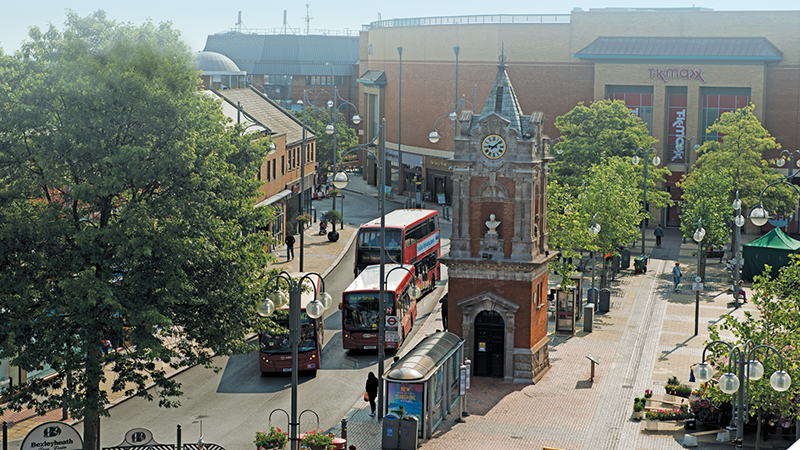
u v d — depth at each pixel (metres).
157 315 28.69
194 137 32.03
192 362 32.16
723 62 85.50
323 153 118.00
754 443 32.47
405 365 33.31
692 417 34.47
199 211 31.94
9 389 29.89
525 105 95.69
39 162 28.81
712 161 73.44
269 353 41.09
